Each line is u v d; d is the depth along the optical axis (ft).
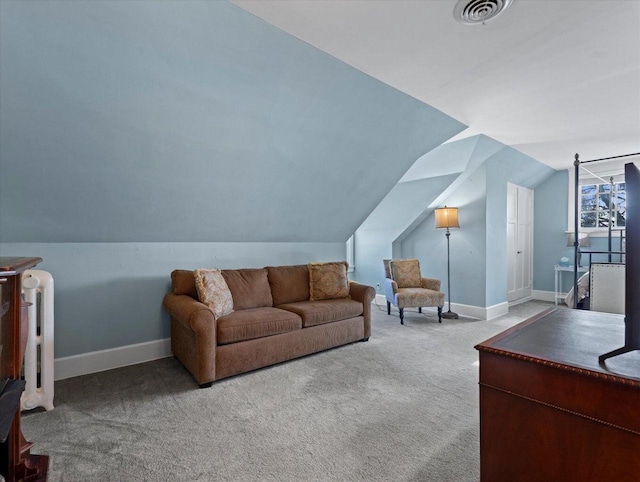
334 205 12.78
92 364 8.87
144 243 9.84
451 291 16.08
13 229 7.84
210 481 4.81
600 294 7.32
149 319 9.87
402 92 9.01
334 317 10.52
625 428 2.86
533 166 17.54
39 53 5.40
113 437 5.86
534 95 8.89
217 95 7.18
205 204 9.78
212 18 5.77
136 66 6.09
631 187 3.16
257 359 8.74
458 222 15.08
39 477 4.73
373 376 8.51
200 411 6.75
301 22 5.81
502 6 5.36
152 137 7.43
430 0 5.24
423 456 5.34
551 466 3.29
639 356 3.42
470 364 9.32
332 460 5.25
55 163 7.05
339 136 9.75
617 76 7.85
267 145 8.99
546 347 3.73
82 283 8.83
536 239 20.17
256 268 11.81
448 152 13.83
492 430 3.71
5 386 3.88
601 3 5.29
